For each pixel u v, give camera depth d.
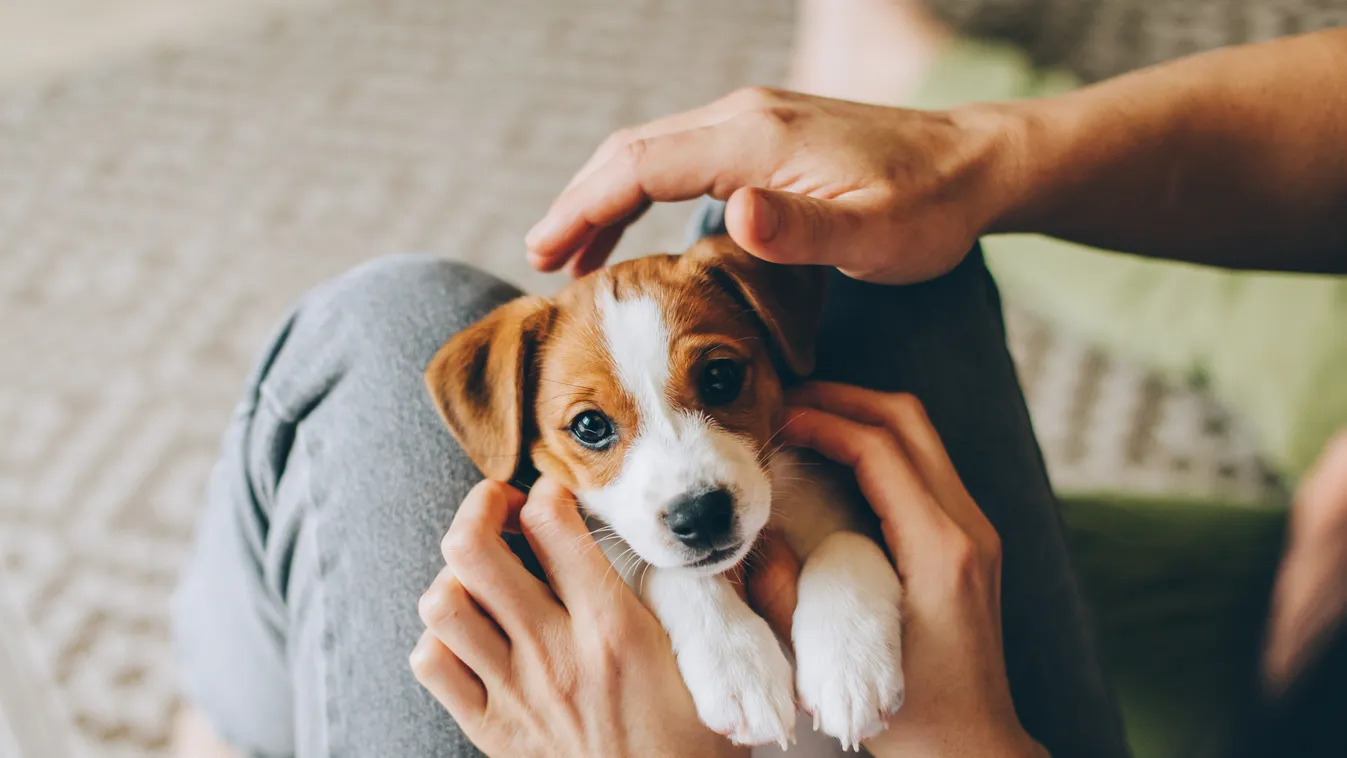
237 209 1.32
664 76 1.45
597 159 0.61
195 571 0.65
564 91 1.45
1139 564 0.70
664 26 1.55
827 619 0.52
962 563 0.52
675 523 0.53
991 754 0.52
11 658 0.91
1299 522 0.49
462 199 1.30
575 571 0.52
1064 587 0.59
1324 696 0.46
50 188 1.39
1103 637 0.68
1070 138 0.57
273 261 1.25
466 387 0.57
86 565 0.98
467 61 1.53
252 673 0.63
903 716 0.52
